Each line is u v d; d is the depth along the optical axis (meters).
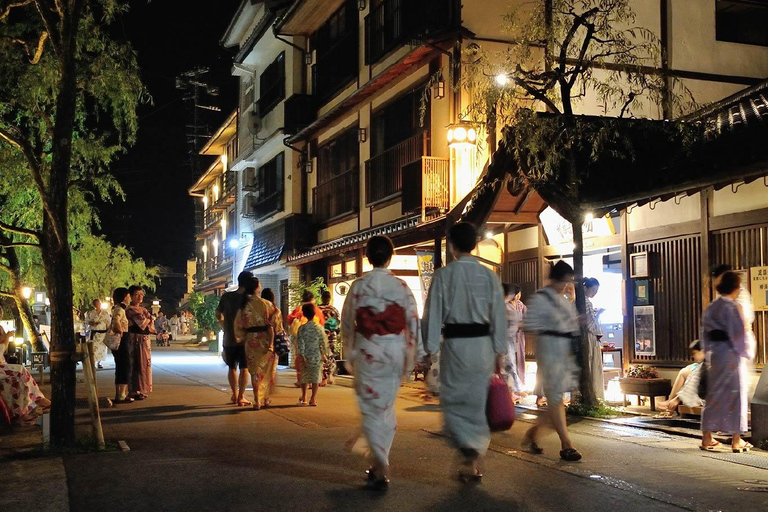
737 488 5.88
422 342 6.12
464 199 12.90
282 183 25.11
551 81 10.61
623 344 12.40
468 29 14.73
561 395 6.98
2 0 9.04
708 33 14.68
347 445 6.21
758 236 10.10
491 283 6.10
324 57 22.30
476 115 11.05
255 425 9.37
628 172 10.48
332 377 15.88
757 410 7.78
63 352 7.61
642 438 8.27
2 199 13.12
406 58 15.73
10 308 19.64
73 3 7.83
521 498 5.52
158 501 5.43
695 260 11.11
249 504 5.35
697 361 9.84
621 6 10.54
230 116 31.30
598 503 5.38
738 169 8.34
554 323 7.00
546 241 13.88
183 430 8.91
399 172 17.09
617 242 12.62
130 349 12.09
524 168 10.45
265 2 23.75
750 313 7.59
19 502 5.41
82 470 6.51
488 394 6.04
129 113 9.61
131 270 36.28
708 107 12.30
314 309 11.87
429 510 5.19
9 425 9.06
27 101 9.60
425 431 8.77
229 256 35.31
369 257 6.25
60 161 7.72
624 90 13.90
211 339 36.50
